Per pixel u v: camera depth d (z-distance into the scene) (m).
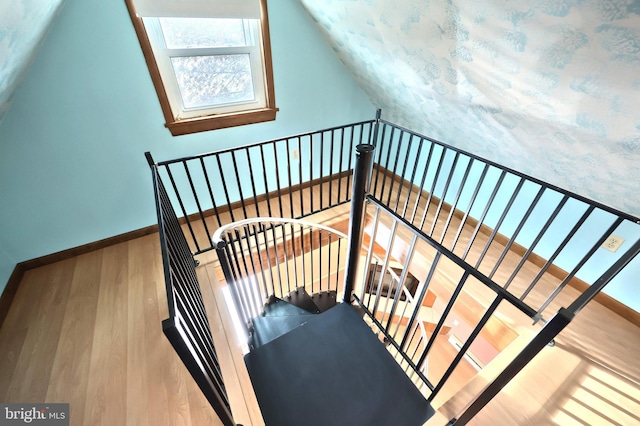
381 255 3.34
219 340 1.62
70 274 2.07
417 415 1.15
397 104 2.55
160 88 2.01
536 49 1.04
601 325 1.69
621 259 0.89
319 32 2.34
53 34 1.61
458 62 1.41
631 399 1.34
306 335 1.43
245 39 2.19
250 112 2.42
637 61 0.83
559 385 1.39
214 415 1.31
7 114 1.67
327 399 1.19
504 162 2.10
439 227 2.54
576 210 1.83
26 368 1.50
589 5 0.80
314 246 2.97
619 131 1.10
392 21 1.48
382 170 3.58
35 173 1.88
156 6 1.72
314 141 2.94
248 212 2.77
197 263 2.06
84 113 1.87
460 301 2.02
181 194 2.47
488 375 1.44
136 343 1.61
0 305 1.76
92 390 1.40
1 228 1.90
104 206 2.21
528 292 1.75
